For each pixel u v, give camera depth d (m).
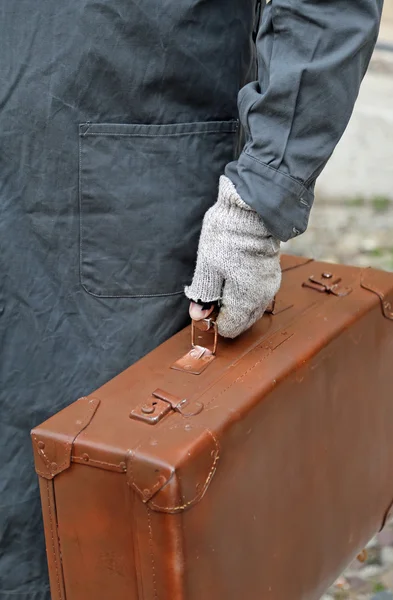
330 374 1.42
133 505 1.10
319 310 1.49
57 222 1.35
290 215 1.18
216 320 1.28
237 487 1.18
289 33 1.13
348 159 3.91
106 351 1.41
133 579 1.15
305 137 1.16
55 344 1.41
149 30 1.27
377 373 1.60
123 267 1.38
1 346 1.42
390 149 3.91
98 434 1.13
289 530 1.35
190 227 1.39
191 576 1.11
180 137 1.35
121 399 1.21
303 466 1.37
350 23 1.12
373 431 1.62
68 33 1.26
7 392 1.44
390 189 3.75
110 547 1.16
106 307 1.40
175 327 1.44
